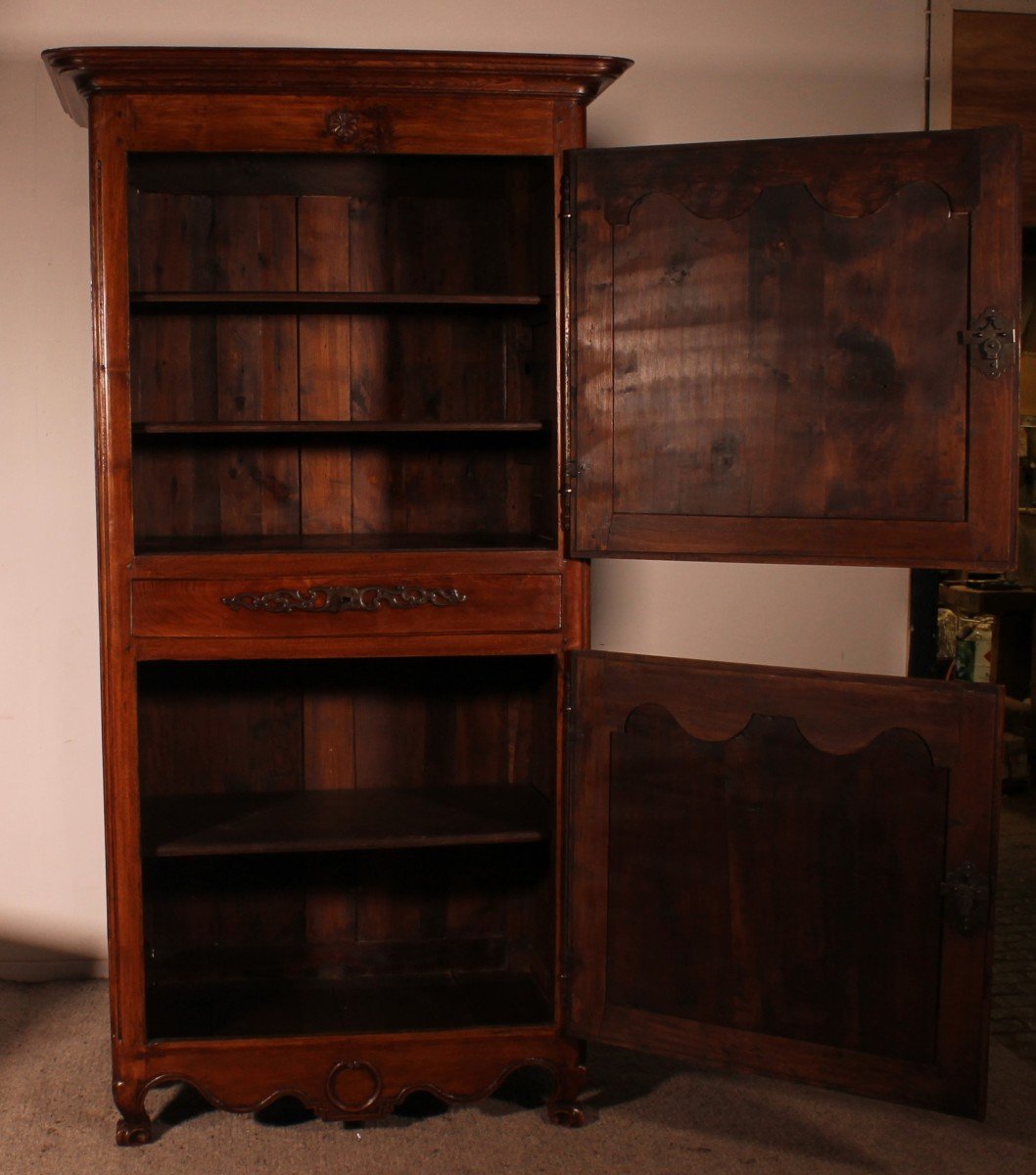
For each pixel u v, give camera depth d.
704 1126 2.58
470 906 3.00
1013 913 3.91
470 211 2.89
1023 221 3.42
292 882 2.96
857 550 2.35
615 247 2.41
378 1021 2.63
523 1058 2.58
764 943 2.43
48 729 3.16
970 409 2.28
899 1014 2.35
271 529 2.89
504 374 2.92
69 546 3.12
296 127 2.40
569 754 2.52
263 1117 2.61
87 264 3.07
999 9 3.32
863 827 2.34
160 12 3.04
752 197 2.35
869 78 3.26
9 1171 2.38
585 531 2.47
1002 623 5.71
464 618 2.50
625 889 2.51
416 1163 2.43
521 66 2.39
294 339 2.87
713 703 2.41
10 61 3.02
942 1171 2.40
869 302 2.31
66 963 3.23
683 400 2.41
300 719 2.94
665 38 3.18
